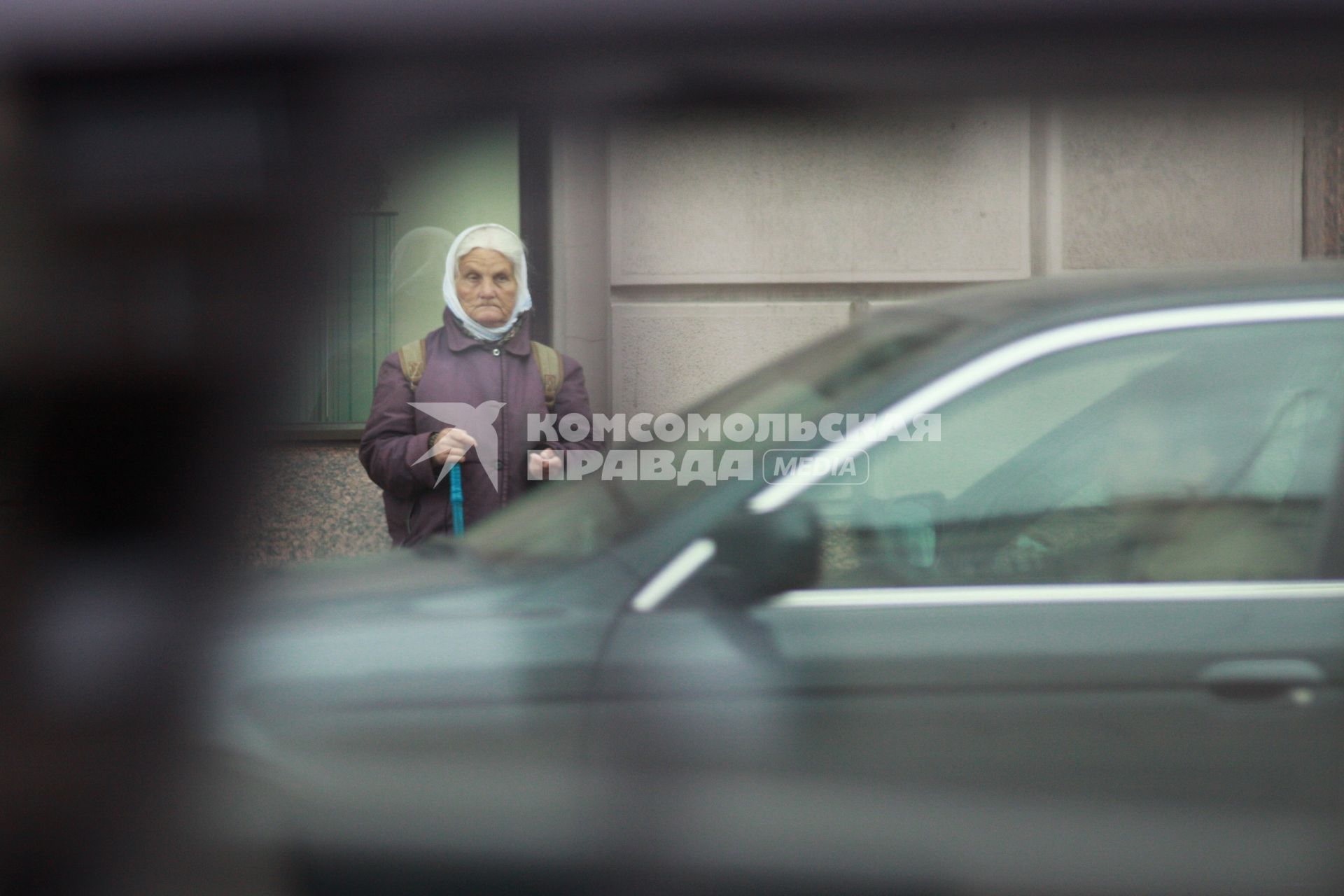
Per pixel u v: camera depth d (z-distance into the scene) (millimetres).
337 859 6645
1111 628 6547
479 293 13047
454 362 13148
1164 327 7004
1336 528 6781
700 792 6523
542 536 7562
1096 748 6477
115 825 6867
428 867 6594
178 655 7121
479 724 6605
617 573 6809
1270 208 18031
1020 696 6477
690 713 6547
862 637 6547
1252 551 6758
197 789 6793
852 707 6504
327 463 17297
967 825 6477
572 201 17766
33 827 6875
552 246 18000
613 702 6574
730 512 6797
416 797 6598
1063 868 6469
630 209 18156
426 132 15758
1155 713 6465
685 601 6691
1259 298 7090
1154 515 6809
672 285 18594
